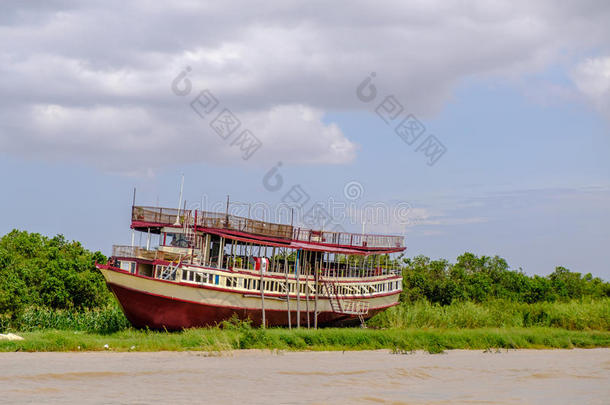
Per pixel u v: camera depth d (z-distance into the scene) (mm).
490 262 98438
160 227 51281
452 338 47875
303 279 56750
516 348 47281
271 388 26656
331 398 24344
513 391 27078
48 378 27578
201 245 51344
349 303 59062
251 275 52031
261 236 53344
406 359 38812
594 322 61406
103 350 38812
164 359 35719
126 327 50312
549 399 25000
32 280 59000
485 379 31094
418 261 87125
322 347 43625
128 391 25062
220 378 29094
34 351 37219
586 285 101312
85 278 62094
